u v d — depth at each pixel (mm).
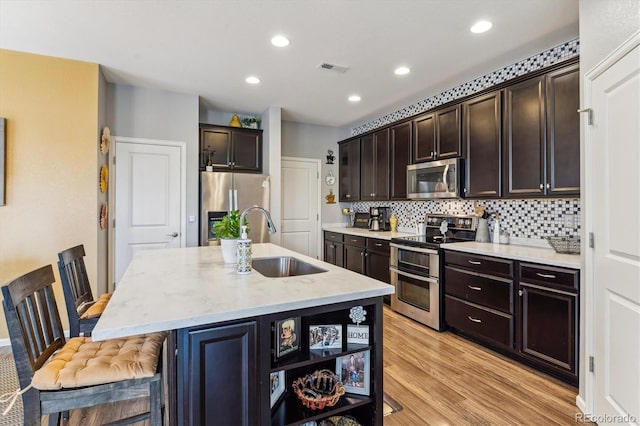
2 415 1943
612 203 1700
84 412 1985
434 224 4055
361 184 5070
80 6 2234
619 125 1634
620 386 1639
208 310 1258
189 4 2219
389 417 1931
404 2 2180
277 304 1343
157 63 3156
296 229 5465
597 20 1813
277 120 4590
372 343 1591
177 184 4008
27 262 2963
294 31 2559
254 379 1322
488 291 2793
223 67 3240
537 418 1920
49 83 3016
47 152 3016
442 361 2643
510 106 2879
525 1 2152
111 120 3670
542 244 2969
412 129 4016
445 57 2996
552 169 2549
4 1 2174
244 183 4297
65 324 3070
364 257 4551
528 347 2490
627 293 1581
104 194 3477
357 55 2965
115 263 3721
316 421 1565
